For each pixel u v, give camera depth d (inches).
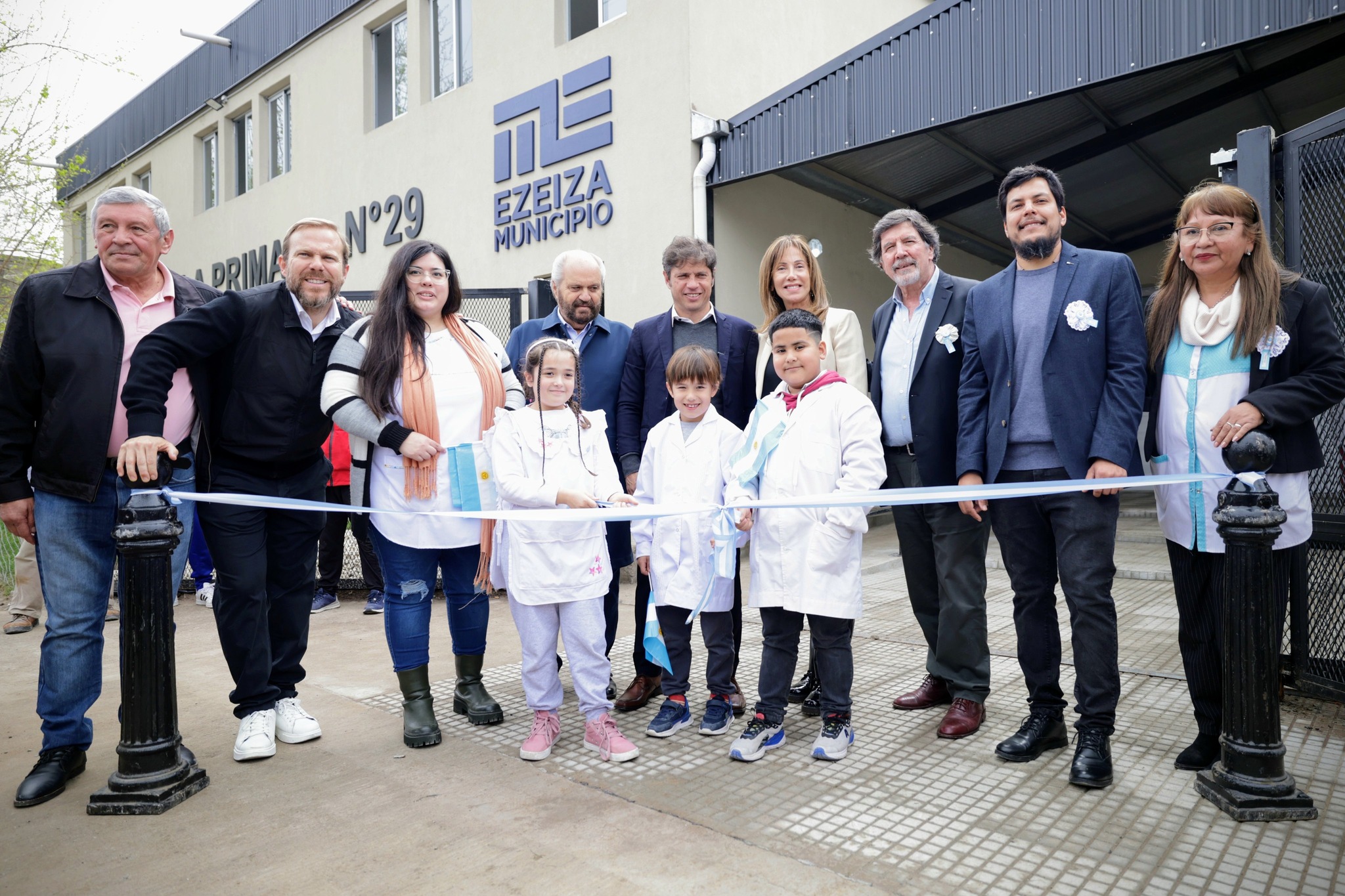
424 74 354.6
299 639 114.0
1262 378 90.6
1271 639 83.0
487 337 121.8
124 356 97.3
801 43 298.2
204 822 85.8
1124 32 190.4
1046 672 101.0
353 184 389.4
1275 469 90.3
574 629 104.7
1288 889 68.7
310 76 414.6
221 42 466.3
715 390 115.0
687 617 115.7
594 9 289.4
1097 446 93.2
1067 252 100.8
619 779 96.0
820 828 82.0
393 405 108.2
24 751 108.3
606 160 280.1
